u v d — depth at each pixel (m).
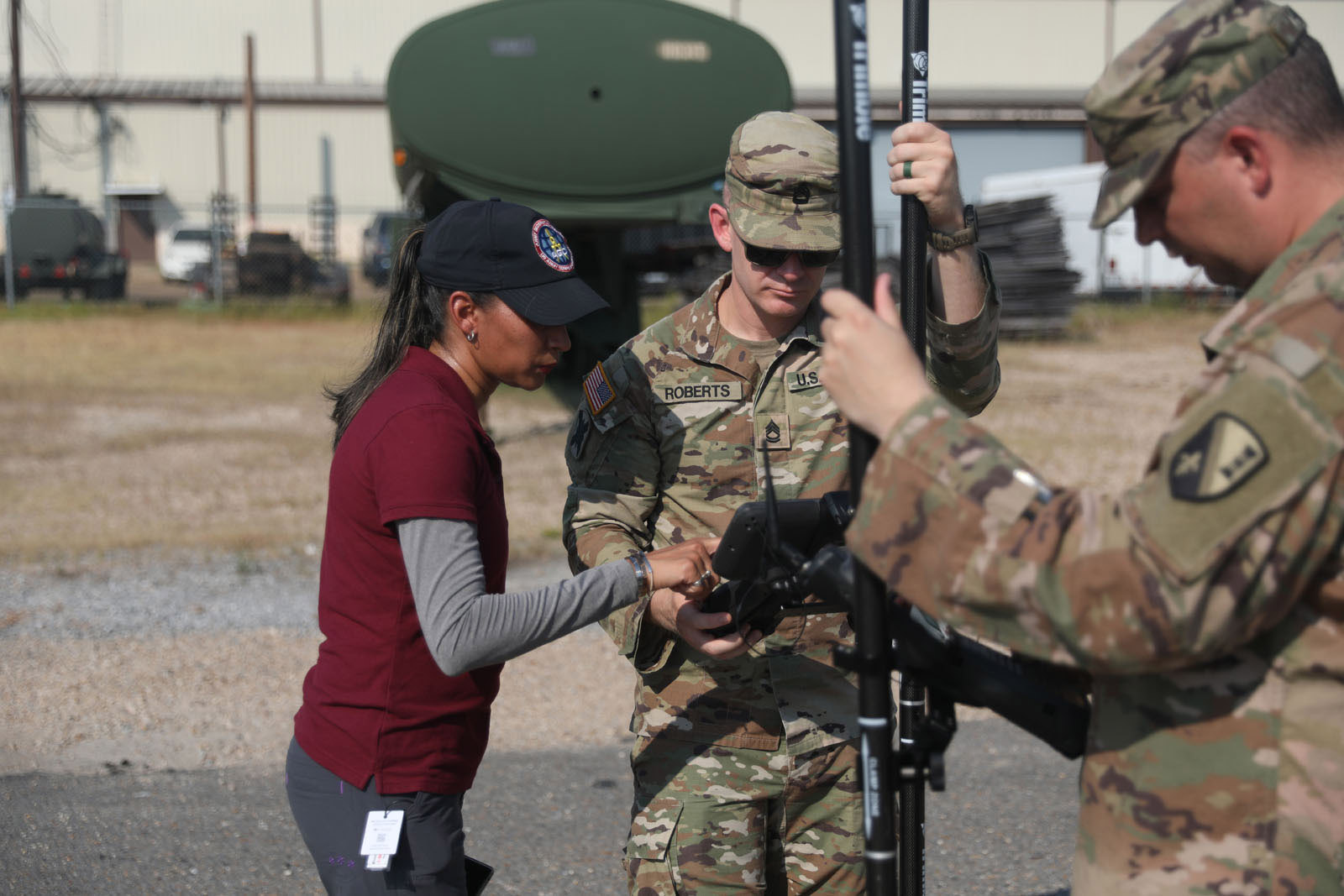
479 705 2.02
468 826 3.76
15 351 15.84
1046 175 23.95
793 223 2.16
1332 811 1.41
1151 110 1.41
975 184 33.00
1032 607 1.35
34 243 21.53
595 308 1.97
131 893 3.33
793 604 1.96
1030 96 33.34
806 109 32.75
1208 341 1.42
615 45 10.61
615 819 3.81
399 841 1.94
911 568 1.42
